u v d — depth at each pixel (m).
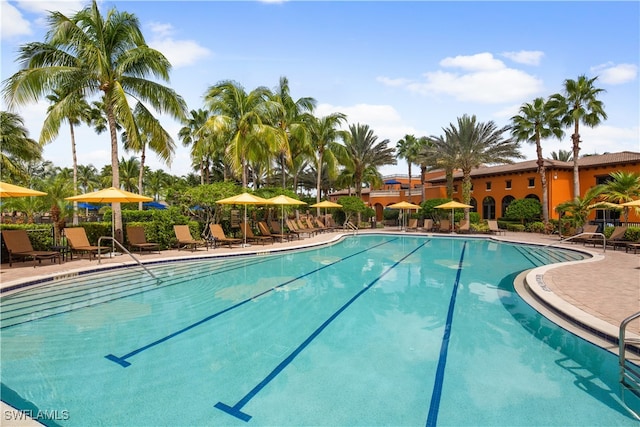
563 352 4.84
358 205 28.88
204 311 6.73
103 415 3.36
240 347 5.04
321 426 3.21
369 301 7.50
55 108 13.48
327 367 4.41
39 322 6.02
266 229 18.70
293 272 10.77
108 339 5.30
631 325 5.25
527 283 8.20
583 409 3.50
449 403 3.61
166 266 11.50
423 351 4.91
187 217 16.30
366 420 3.30
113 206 13.44
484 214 33.19
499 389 3.89
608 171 25.53
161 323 6.04
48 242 12.20
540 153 25.95
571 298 6.77
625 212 17.30
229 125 19.84
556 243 17.92
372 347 5.05
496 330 5.71
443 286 8.93
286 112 24.41
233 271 10.85
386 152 31.36
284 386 3.94
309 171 39.62
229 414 3.38
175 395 3.73
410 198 37.97
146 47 13.75
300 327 5.89
